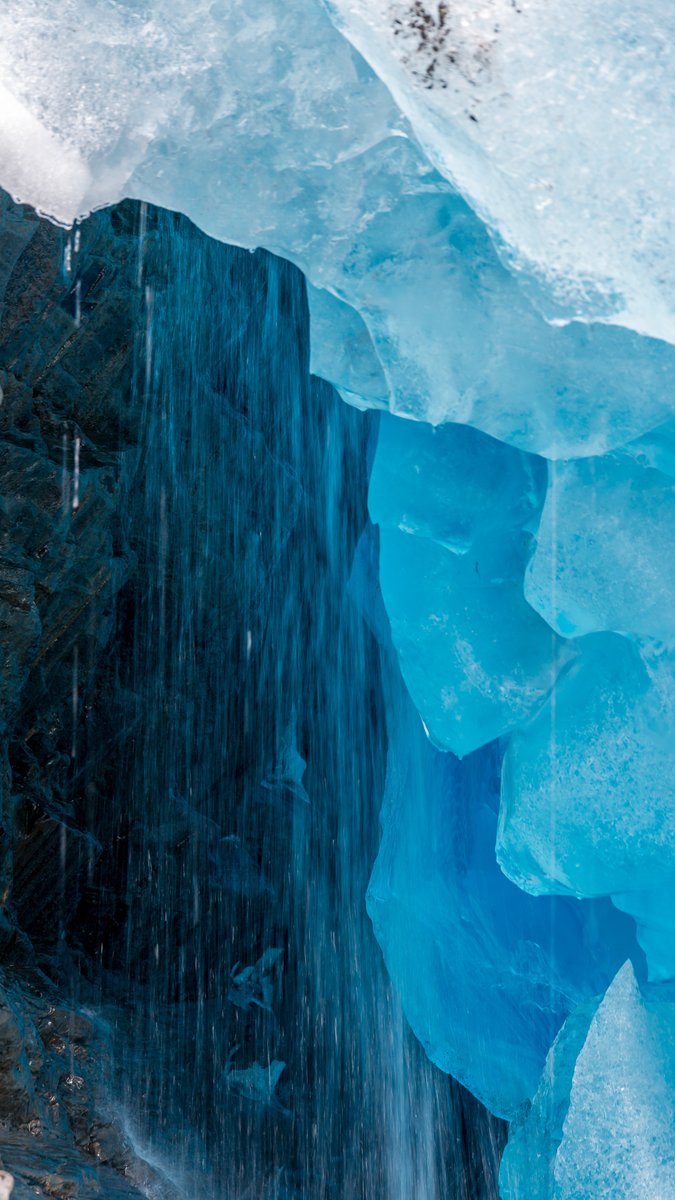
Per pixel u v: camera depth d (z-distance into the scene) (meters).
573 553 4.23
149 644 9.69
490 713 4.94
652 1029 4.32
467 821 6.59
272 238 3.67
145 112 3.48
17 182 3.49
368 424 12.12
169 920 9.86
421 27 2.99
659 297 2.95
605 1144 4.22
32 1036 6.68
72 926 9.34
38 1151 6.02
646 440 4.05
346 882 11.52
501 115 2.98
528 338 3.57
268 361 10.95
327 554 11.70
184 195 3.64
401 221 3.57
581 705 4.59
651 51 2.96
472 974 6.51
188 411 9.61
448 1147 10.10
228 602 10.26
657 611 4.16
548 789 4.63
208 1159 8.21
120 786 9.62
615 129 2.95
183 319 9.38
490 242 3.52
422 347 3.62
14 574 7.28
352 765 11.77
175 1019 9.40
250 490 10.30
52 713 8.58
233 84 3.46
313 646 11.51
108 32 3.41
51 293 7.22
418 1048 10.60
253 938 10.38
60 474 7.58
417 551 5.22
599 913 5.64
